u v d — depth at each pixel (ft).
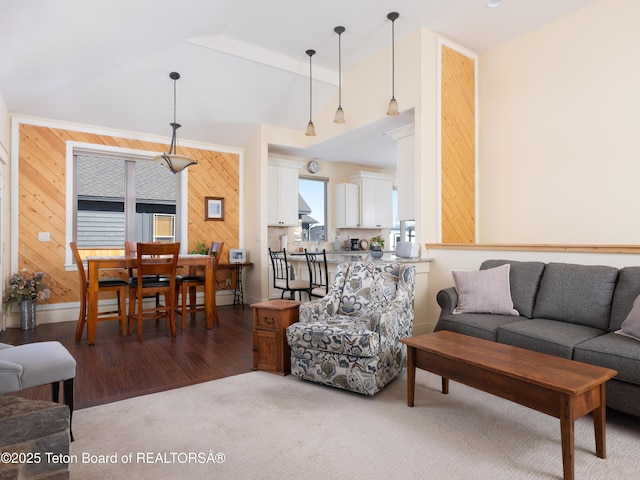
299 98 17.94
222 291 20.21
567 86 13.48
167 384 9.08
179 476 5.56
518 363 6.44
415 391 8.68
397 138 15.48
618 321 8.29
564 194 13.62
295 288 14.96
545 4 12.80
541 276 10.08
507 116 15.16
